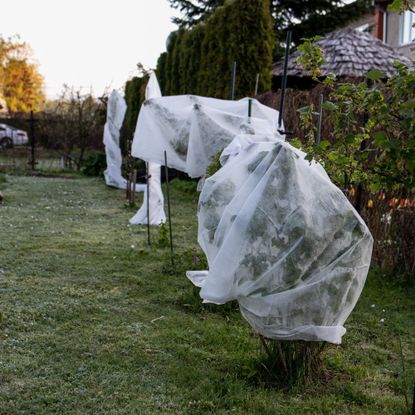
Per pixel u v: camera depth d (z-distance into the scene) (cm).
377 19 1852
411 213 545
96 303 460
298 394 307
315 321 285
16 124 2475
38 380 315
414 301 494
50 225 819
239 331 404
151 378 324
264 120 505
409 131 246
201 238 316
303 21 2092
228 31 1245
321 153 298
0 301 449
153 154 559
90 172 1709
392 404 302
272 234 277
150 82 748
